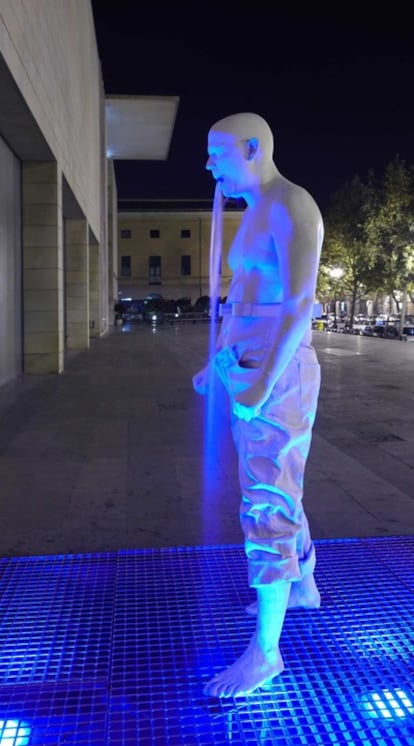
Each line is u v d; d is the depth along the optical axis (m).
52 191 14.63
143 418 8.80
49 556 3.91
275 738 2.30
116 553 3.96
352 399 10.40
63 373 14.83
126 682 2.62
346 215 42.69
